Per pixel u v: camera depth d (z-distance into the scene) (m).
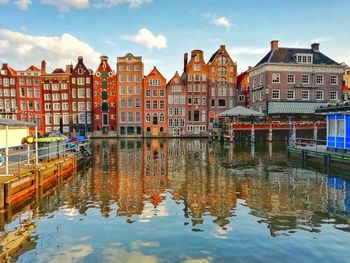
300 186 18.66
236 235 10.82
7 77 75.50
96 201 15.45
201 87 75.44
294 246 9.90
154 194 16.80
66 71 79.50
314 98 61.38
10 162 21.31
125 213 13.47
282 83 60.31
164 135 74.88
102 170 25.20
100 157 34.56
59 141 23.84
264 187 18.39
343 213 13.29
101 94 75.81
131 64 74.94
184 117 75.31
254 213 13.32
